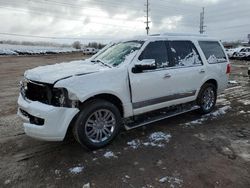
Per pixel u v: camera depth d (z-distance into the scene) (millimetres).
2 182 3293
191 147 4281
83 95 3789
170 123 5453
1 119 5785
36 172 3525
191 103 5715
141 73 4531
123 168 3605
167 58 5051
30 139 4617
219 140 4578
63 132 3740
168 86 4992
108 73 4148
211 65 5953
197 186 3180
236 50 29000
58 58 36031
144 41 4773
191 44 5633
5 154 4059
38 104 3822
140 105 4609
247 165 3689
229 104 7086
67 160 3840
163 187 3162
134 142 4461
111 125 4289
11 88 10164
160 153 4062
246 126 5316
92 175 3434
